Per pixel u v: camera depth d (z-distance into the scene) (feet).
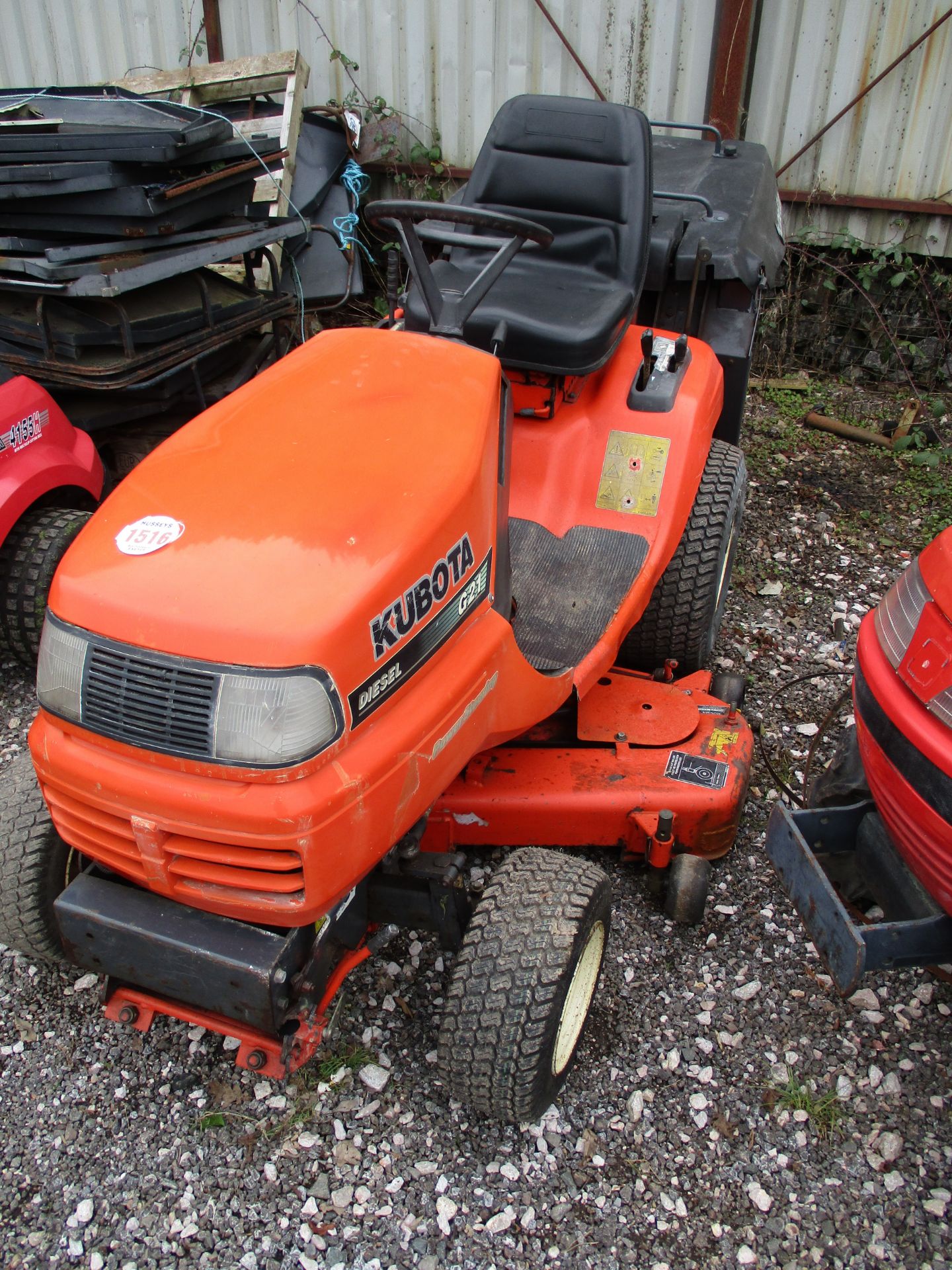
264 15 20.67
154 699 5.61
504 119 10.78
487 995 6.53
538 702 7.91
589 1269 6.52
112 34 21.53
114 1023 7.95
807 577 13.88
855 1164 7.16
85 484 11.78
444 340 7.75
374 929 7.91
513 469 10.29
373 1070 7.59
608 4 18.84
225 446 6.70
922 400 18.66
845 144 19.03
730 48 18.37
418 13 19.80
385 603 5.86
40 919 7.32
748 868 9.49
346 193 19.85
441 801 8.77
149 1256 6.54
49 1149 7.11
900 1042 8.00
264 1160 7.07
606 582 9.56
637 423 10.22
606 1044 7.90
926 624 6.81
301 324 17.28
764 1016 8.16
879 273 19.61
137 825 5.80
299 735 5.48
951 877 6.70
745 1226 6.78
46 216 12.71
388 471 6.47
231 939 6.06
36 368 12.73
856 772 8.95
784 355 20.27
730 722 9.56
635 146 10.37
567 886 6.93
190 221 13.55
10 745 10.73
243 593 5.63
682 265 12.13
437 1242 6.63
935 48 17.80
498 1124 7.30
